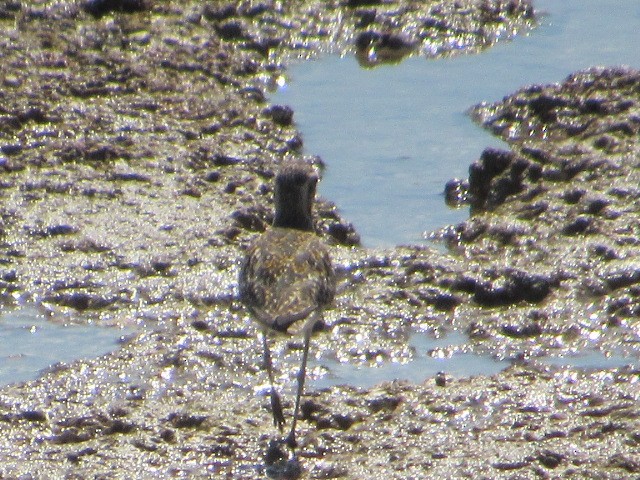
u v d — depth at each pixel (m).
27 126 16.52
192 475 10.20
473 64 19.88
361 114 18.06
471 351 12.46
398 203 15.66
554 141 16.88
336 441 10.70
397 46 20.25
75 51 18.42
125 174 15.62
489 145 17.08
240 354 12.22
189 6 20.28
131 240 14.23
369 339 12.65
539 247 14.20
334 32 20.58
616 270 13.53
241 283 11.56
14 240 14.16
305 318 10.52
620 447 10.34
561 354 12.31
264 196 15.48
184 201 15.15
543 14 21.62
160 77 18.09
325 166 16.48
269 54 19.92
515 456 10.29
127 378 11.70
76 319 12.92
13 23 18.97
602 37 20.62
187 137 16.66
